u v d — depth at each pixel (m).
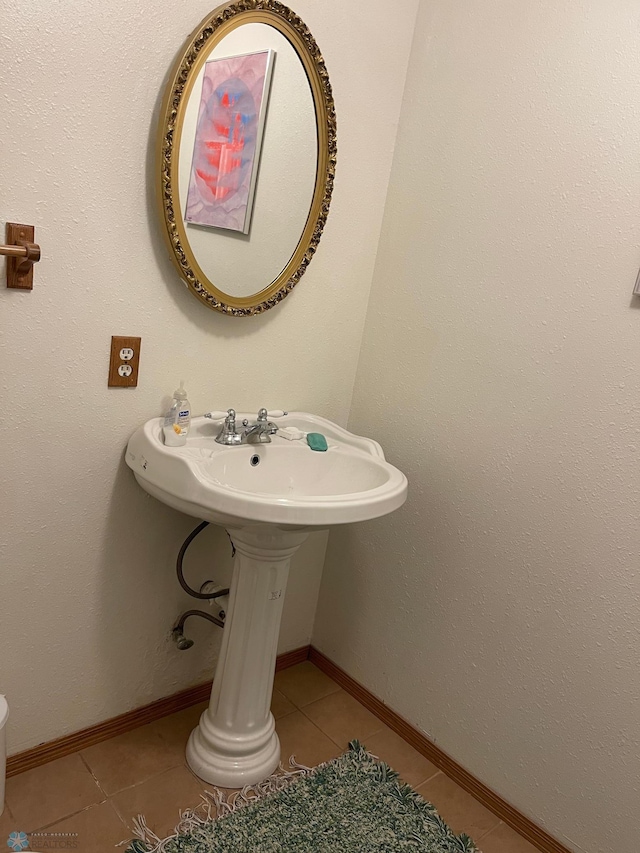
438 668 1.79
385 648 1.94
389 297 1.85
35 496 1.42
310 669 2.15
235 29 1.39
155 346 1.50
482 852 1.55
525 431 1.55
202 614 1.73
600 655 1.46
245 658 1.61
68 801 1.52
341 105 1.65
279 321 1.72
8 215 1.23
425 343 1.76
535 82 1.48
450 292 1.69
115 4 1.25
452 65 1.65
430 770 1.79
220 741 1.64
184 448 1.47
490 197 1.58
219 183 1.46
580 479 1.46
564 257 1.45
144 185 1.38
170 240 1.40
